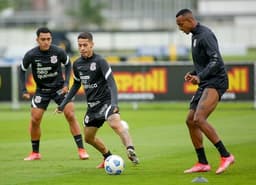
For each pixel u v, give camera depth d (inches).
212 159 1731.1
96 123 1572.3
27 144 2085.4
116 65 3218.5
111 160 1519.4
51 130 2436.0
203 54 1486.2
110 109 1535.4
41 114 1769.2
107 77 1537.9
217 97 1485.0
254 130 2377.0
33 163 1705.2
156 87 3201.3
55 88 1777.8
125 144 1526.8
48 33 1745.8
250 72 3144.7
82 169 1604.3
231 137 2190.0
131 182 1419.8
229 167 1587.1
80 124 2586.1
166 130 2407.7
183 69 3171.8
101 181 1438.2
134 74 3213.6
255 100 3154.5
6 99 3309.5
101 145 1601.9
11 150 1952.5
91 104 1565.0
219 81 1485.0
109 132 2347.4
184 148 1953.7
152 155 1818.4
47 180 1462.8
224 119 2748.5
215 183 1391.5
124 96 3228.3
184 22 1486.2
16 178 1492.4
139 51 5876.0
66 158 1785.2
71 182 1432.1
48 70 1759.4
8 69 3294.8
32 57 1754.4
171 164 1660.9
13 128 2524.6
